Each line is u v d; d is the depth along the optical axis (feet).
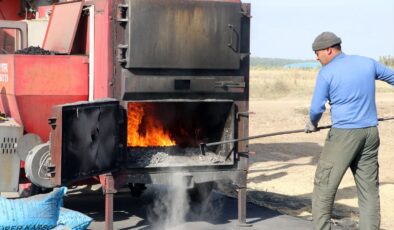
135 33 23.39
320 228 22.44
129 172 24.12
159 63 23.77
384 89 113.29
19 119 25.32
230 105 25.32
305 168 41.01
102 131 22.91
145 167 24.14
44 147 23.04
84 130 21.97
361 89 22.03
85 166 22.09
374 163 22.58
